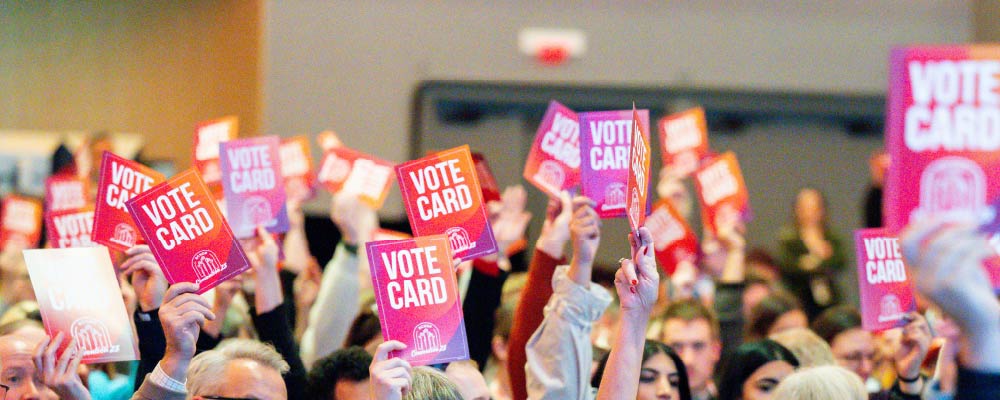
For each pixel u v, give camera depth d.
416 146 11.68
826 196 12.39
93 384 5.75
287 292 6.95
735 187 7.53
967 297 2.51
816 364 5.79
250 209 5.89
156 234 4.48
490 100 11.78
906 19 12.18
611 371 4.10
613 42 11.93
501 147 11.79
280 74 11.71
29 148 11.95
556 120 5.73
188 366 4.03
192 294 4.08
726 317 7.50
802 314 7.16
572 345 4.75
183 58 11.98
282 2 11.77
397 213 11.30
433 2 11.77
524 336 5.13
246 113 11.80
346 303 6.67
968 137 3.19
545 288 5.19
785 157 12.33
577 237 4.86
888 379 6.75
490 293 5.89
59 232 5.74
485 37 11.82
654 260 4.19
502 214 6.67
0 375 4.52
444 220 4.80
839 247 11.02
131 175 5.01
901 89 3.23
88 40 12.12
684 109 11.90
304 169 7.25
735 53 12.07
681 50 12.01
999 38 11.46
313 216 11.05
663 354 5.19
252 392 4.31
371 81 11.71
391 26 11.75
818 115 12.30
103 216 4.97
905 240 2.53
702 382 6.38
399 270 4.30
